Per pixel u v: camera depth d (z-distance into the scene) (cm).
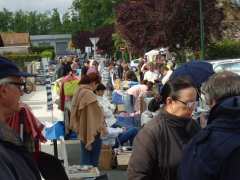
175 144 418
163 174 418
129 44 3850
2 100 316
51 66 4041
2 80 311
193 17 3053
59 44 12038
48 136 957
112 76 3062
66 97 1283
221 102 301
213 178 280
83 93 919
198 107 492
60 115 1822
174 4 3056
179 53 3181
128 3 3472
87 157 929
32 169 286
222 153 279
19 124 631
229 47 3180
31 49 8481
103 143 1035
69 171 805
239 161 275
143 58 3641
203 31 2825
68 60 2766
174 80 424
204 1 3061
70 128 930
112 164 1041
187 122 425
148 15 3284
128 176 424
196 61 434
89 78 927
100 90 1085
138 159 417
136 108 1521
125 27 3441
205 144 291
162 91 431
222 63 1620
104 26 7956
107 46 7669
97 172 810
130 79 2231
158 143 418
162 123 423
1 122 284
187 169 295
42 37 12006
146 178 416
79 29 10275
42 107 2342
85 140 920
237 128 286
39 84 3878
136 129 1098
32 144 646
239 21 3331
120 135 1085
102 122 920
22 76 322
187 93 416
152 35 3281
